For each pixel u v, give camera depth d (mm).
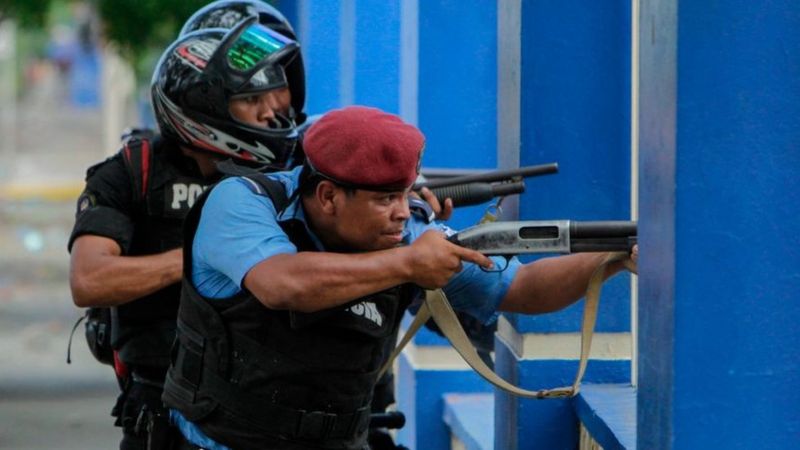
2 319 40531
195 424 9836
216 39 12125
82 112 118375
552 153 12266
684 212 8055
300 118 12922
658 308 8359
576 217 12297
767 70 8016
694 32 7996
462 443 15750
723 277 8078
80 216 12109
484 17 16891
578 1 12211
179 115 11984
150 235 12211
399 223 9125
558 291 10016
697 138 8031
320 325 9281
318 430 9539
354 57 19969
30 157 92062
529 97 12227
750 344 8102
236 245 9211
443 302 9695
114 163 12266
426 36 16859
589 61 12242
